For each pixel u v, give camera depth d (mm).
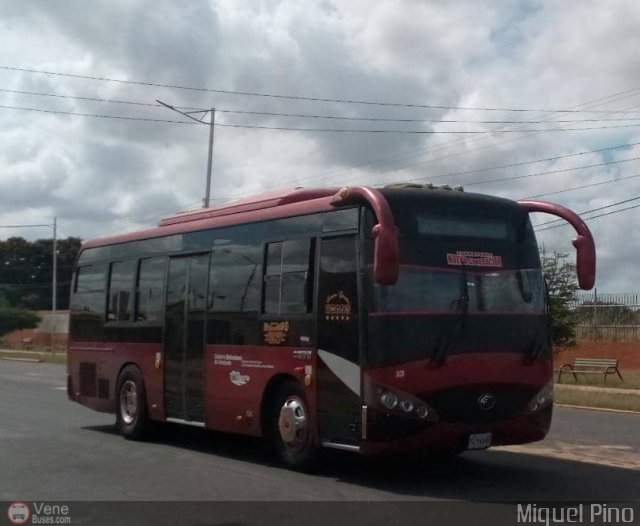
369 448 10117
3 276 94125
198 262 13609
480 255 10805
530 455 13055
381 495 10047
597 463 12352
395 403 10023
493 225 11008
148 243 15000
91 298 16594
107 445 14234
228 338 12680
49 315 78000
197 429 15898
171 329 14039
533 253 11242
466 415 10328
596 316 36438
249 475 11406
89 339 16516
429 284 10414
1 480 11094
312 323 11094
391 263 9516
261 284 12125
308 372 11102
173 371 13914
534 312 10984
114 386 15531
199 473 11578
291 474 11461
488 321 10625
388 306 10180
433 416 10156
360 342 10242
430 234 10562
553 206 11148
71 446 14094
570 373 30297
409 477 11203
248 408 12188
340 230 10797
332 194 12375
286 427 11555
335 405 10648
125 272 15578
